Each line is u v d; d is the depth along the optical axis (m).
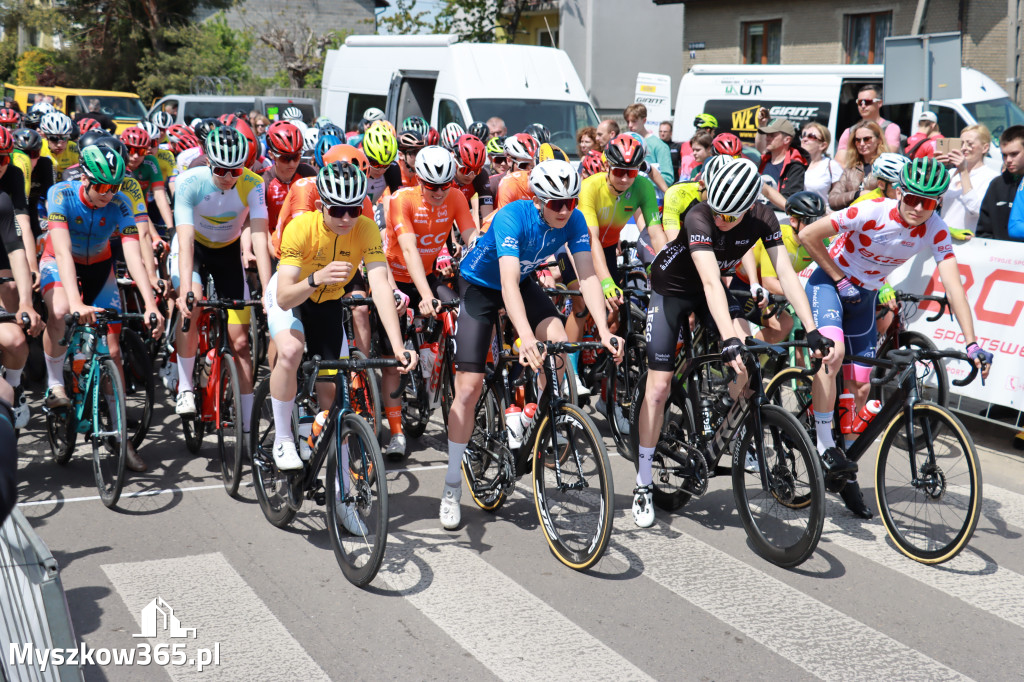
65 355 4.79
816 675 2.96
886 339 5.37
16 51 38.69
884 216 3.99
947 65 7.50
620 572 3.75
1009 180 5.65
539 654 3.08
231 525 4.21
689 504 4.57
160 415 6.02
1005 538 4.12
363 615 3.34
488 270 3.90
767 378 6.01
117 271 6.28
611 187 5.15
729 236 3.90
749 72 10.85
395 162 6.53
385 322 3.78
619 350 3.79
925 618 3.37
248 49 35.44
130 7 32.94
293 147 5.34
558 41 22.23
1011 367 5.44
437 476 4.96
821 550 3.99
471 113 10.59
